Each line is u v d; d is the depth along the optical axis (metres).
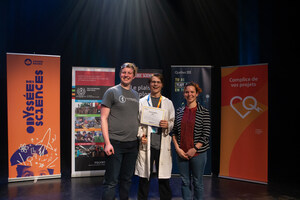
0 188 3.22
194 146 2.34
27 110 3.45
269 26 4.71
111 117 2.21
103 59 5.02
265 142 3.47
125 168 2.27
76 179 3.63
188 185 2.41
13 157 3.42
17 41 4.57
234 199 2.93
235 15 5.02
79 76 3.69
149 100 2.47
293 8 4.39
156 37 5.17
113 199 2.19
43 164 3.55
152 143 2.37
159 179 2.46
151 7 5.08
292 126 4.61
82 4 4.82
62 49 4.83
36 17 4.62
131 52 5.14
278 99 4.76
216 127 5.28
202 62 5.29
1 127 4.64
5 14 4.47
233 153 3.72
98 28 4.95
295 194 3.10
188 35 5.21
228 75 3.77
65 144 5.02
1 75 4.56
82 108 3.71
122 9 5.01
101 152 3.79
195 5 5.09
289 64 4.55
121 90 2.25
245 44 5.00
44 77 3.52
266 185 3.44
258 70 3.51
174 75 3.94
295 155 4.59
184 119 2.41
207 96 3.90
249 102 3.58
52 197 2.94
